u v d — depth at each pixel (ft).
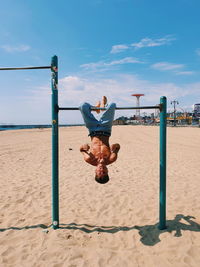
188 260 10.58
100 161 11.15
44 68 13.00
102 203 17.90
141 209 16.62
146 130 138.62
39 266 10.36
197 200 17.92
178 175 26.02
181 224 13.91
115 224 14.34
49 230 13.48
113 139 78.69
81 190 21.25
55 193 13.53
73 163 34.63
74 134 112.98
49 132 128.26
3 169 30.55
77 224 14.28
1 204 17.92
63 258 10.87
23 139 81.35
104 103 13.35
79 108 12.42
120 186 22.36
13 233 13.30
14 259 10.91
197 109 213.46
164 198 13.29
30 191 21.12
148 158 38.68
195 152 44.19
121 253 11.25
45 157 40.88
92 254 11.14
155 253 11.20
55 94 12.99
